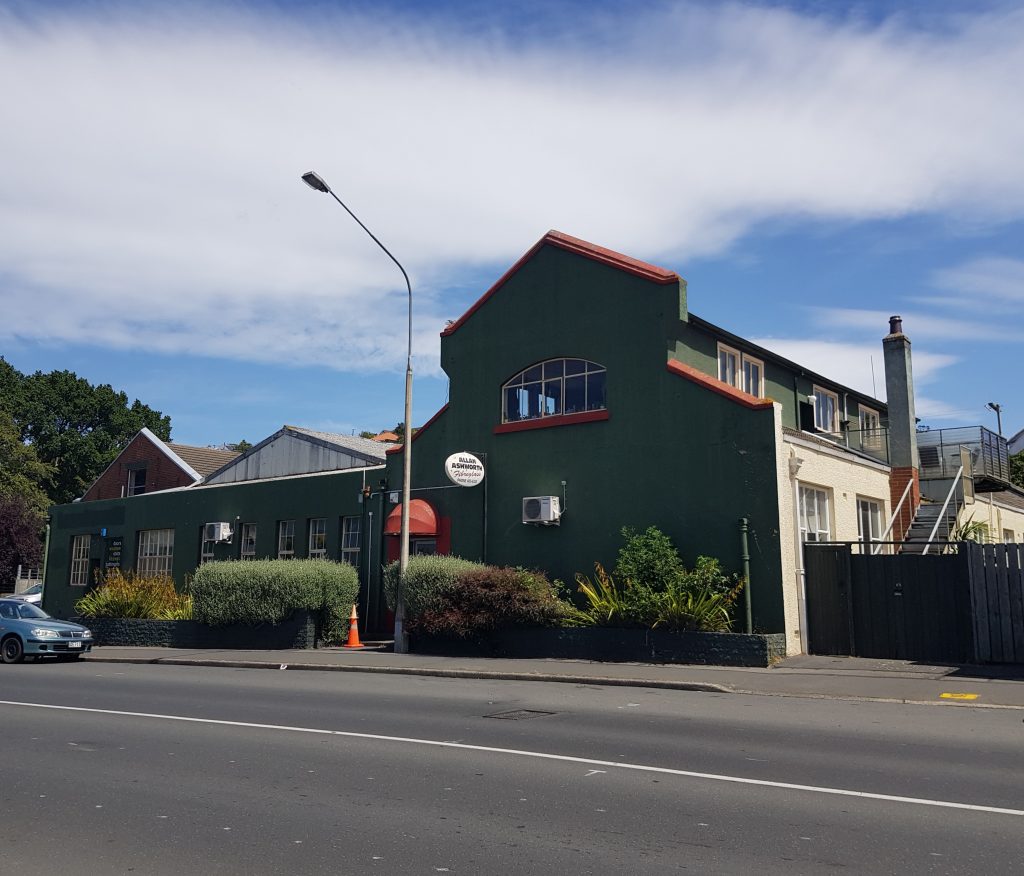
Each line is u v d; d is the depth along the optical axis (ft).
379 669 55.47
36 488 178.60
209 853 19.07
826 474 63.16
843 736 31.71
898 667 49.98
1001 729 32.94
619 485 63.82
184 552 99.81
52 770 27.14
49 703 41.75
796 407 79.66
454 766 27.14
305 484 88.89
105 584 87.40
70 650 65.87
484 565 66.95
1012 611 49.98
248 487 94.58
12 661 64.69
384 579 72.08
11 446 172.04
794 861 18.17
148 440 139.85
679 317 62.69
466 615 61.16
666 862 18.20
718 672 49.83
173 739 32.07
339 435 108.58
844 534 64.59
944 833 19.94
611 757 28.27
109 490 145.07
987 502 89.20
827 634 55.93
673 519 60.59
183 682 50.62
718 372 68.95
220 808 22.62
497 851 19.02
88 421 218.59
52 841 20.01
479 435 73.00
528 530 68.39
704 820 21.15
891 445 74.90
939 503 74.54
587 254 68.33
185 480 131.44
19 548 156.76
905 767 26.58
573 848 19.16
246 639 71.31
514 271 73.05
